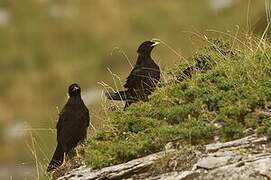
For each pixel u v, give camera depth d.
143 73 14.78
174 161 11.30
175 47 39.44
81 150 13.48
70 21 48.88
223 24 44.03
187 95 12.90
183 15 47.50
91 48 46.16
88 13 49.56
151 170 11.39
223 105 12.21
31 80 43.25
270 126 11.27
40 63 45.00
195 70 13.88
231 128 11.55
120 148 12.04
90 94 38.88
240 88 12.45
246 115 11.76
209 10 46.56
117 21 48.44
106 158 12.17
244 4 44.28
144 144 11.91
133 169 11.49
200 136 11.70
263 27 24.61
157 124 12.55
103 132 13.08
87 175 12.02
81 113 13.82
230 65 13.25
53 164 13.59
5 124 38.56
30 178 17.62
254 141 11.19
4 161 33.72
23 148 34.94
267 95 12.01
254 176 10.51
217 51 14.30
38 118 39.53
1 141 36.03
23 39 47.47
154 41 15.39
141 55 15.03
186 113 12.42
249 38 13.85
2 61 45.19
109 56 44.97
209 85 12.94
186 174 10.96
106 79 42.94
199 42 17.59
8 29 48.38
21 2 51.16
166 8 48.44
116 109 14.27
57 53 45.94
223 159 10.95
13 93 41.97
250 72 12.81
